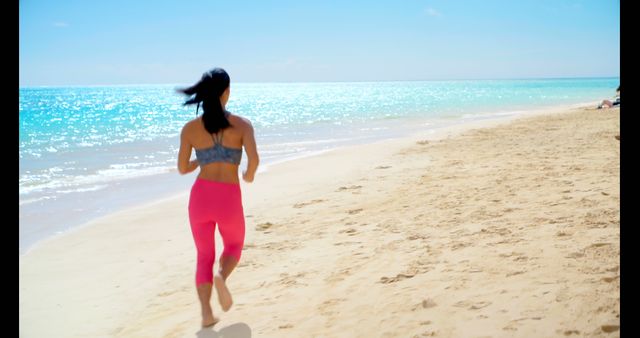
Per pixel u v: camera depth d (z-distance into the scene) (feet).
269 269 15.24
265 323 11.49
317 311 11.77
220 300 11.31
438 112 107.24
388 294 12.09
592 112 69.67
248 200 25.90
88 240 20.42
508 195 21.22
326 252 16.25
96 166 41.39
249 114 120.37
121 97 327.26
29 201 28.60
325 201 24.22
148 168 40.34
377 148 44.21
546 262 12.50
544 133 46.26
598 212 16.57
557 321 9.48
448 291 11.65
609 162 27.09
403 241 16.34
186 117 117.19
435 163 33.01
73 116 119.85
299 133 67.67
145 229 21.90
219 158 11.73
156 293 14.48
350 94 336.29
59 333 12.12
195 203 11.75
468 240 15.42
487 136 47.50
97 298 14.34
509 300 10.66
